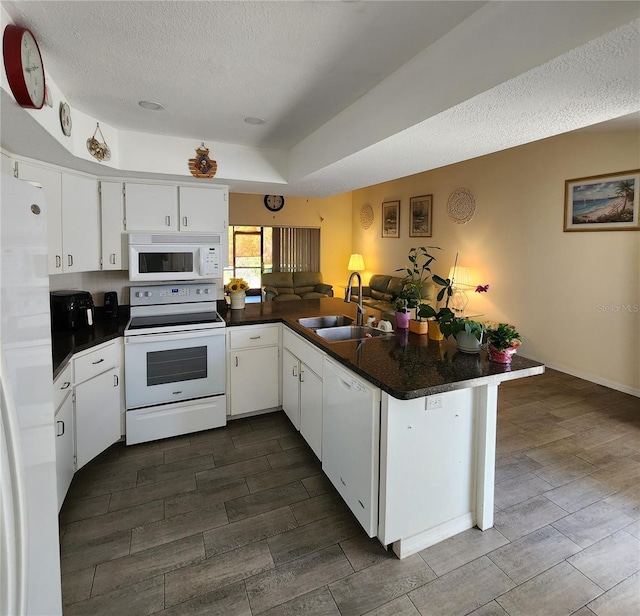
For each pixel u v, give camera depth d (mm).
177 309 3266
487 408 1877
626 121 3213
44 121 1720
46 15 1364
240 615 1514
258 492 2279
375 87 2014
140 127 2602
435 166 2566
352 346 2281
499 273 5004
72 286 3043
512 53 1292
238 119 2467
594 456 2633
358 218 8695
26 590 854
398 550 1797
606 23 1047
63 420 2076
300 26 1469
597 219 3895
